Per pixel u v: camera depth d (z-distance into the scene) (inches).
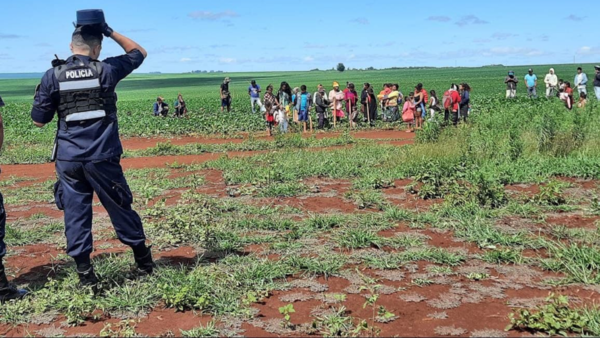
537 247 237.5
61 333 173.5
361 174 416.5
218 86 3848.4
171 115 1300.4
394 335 164.1
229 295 192.2
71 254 196.5
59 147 196.9
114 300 189.9
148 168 500.7
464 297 190.1
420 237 256.2
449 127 605.3
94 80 195.8
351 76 4918.8
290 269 217.5
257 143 681.6
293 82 3976.4
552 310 167.5
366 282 203.9
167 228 267.0
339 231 267.1
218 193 371.6
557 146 458.9
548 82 1347.2
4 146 775.1
